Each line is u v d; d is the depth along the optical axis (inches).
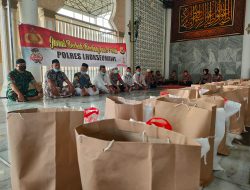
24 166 30.1
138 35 291.3
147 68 318.0
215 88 78.9
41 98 158.4
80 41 202.2
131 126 26.6
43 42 166.4
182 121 37.4
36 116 29.6
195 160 20.5
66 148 30.6
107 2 338.3
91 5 347.9
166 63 359.3
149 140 25.1
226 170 46.2
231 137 59.9
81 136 22.4
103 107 117.7
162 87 297.0
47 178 30.0
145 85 261.9
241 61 293.4
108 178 21.5
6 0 154.9
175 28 347.3
